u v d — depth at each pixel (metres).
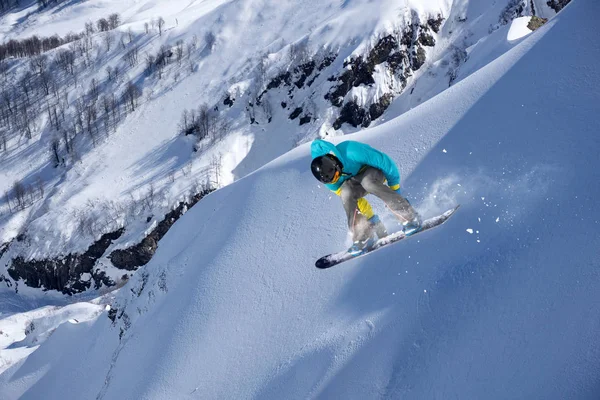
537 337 11.73
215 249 22.36
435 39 88.81
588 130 14.34
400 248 15.86
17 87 99.56
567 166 13.90
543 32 18.61
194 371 18.88
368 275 16.30
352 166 10.36
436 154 16.78
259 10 101.25
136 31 105.50
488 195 14.61
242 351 17.97
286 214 20.58
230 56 96.00
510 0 85.56
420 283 14.50
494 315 12.66
